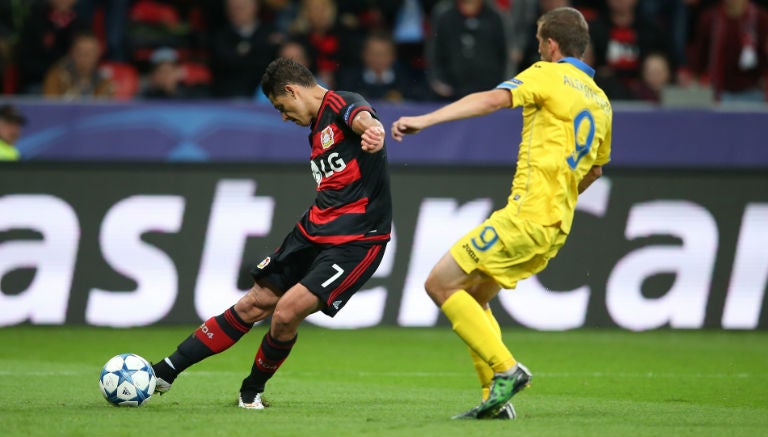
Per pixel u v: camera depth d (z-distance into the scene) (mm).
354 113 21578
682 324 41562
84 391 25500
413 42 52906
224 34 49375
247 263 40812
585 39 21906
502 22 48031
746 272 42000
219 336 22984
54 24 50156
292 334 22422
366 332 40000
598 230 41688
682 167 42250
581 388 28203
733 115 44500
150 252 40594
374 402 24641
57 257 40281
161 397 24641
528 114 21328
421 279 41000
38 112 43031
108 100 45781
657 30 51375
